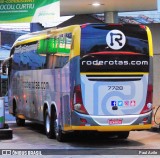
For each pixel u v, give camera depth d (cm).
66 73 1527
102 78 1494
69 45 1518
